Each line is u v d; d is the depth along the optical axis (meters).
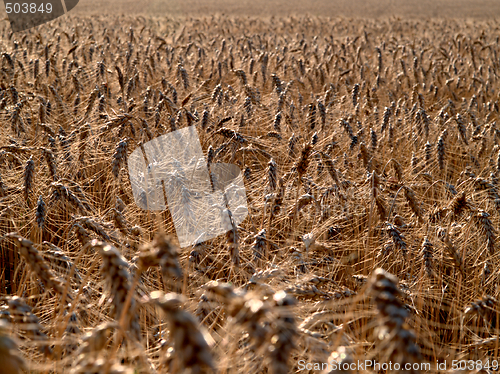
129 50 10.32
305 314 2.52
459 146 6.27
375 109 6.84
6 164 4.43
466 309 2.79
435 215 4.00
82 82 7.80
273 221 3.81
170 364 1.78
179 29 22.27
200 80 8.42
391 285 1.34
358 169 5.11
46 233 4.04
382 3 67.44
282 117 5.94
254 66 9.91
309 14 45.78
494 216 4.29
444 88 9.59
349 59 11.91
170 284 3.06
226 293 1.44
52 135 4.65
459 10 51.88
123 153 3.65
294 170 4.17
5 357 1.11
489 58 12.93
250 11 49.38
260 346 1.31
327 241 3.89
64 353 2.26
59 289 2.07
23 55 9.23
